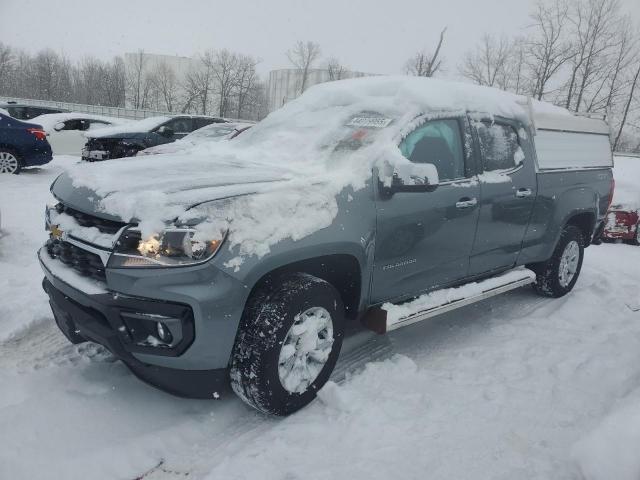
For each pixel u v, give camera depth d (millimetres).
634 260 7559
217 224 2486
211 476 2363
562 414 2953
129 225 2521
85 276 2699
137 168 3129
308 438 2648
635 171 10438
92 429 2711
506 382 3330
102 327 2586
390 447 2592
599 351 3809
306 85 43938
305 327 2809
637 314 4715
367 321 3379
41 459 2455
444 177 3658
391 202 3232
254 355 2631
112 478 2406
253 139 4098
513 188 4164
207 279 2455
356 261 3113
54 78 50875
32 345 3623
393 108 3602
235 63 47969
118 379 3188
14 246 5746
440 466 2463
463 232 3766
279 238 2674
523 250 4531
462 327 4348
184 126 13336
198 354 2518
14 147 11133
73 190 2898
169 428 2760
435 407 2988
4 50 49219
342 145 3438
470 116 3941
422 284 3625
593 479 2283
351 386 3164
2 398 2912
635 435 2322
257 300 2717
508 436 2723
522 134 4410
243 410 2980
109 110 40156
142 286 2432
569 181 4914
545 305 4969
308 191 2861
